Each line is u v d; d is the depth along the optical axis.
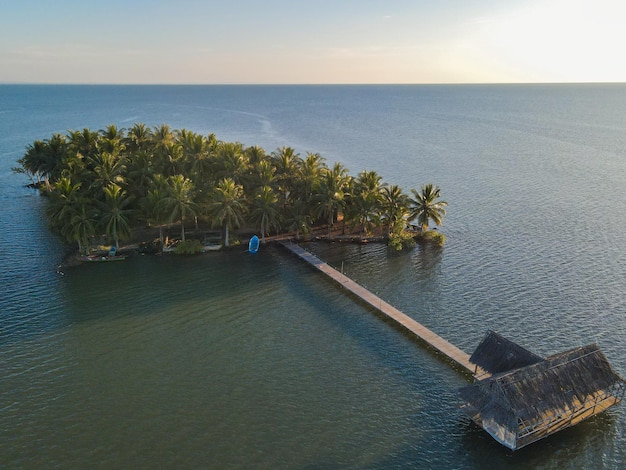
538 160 156.75
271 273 70.69
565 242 82.69
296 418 41.03
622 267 71.81
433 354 50.59
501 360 43.25
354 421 40.84
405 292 64.94
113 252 74.75
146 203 75.44
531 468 36.50
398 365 48.75
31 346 50.78
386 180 130.50
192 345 51.88
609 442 38.88
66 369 47.09
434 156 165.75
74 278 67.44
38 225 89.94
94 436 38.56
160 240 79.00
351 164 152.50
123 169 79.06
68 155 92.69
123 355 49.69
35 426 39.53
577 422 39.88
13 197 109.94
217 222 77.62
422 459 37.06
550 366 39.78
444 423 40.84
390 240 82.56
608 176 132.88
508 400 36.91
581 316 57.94
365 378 46.69
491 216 98.25
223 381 45.91
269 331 55.00
